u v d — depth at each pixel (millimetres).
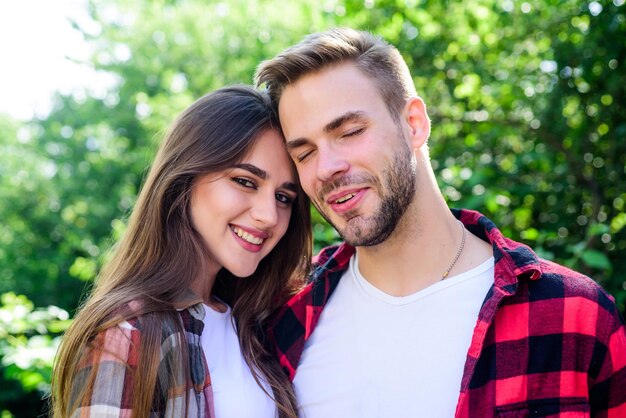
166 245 2049
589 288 1828
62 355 1862
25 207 13625
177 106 6551
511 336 1789
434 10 4531
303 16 5121
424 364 1846
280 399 1991
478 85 4422
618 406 1808
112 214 12859
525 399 1733
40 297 12852
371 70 1945
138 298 1898
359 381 1913
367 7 4520
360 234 1908
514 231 3779
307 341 2080
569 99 4145
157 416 1812
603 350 1776
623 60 3816
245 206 2066
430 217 1973
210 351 2049
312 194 1979
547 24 4199
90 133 13242
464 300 1897
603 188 3975
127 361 1767
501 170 4168
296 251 2324
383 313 1964
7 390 9672
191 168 2025
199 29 9555
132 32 11562
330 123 1890
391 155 1911
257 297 2262
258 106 2090
